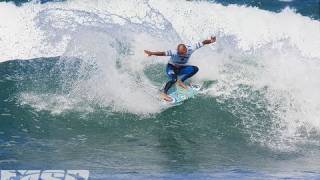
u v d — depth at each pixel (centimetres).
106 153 4328
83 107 4916
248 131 4731
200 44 5084
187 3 6512
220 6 6575
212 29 6222
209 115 4922
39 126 4666
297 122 4847
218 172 4038
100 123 4738
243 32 6222
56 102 4972
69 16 6141
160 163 4184
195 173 3984
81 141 4488
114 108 4919
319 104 5034
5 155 4203
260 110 4991
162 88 5216
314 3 7256
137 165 4138
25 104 4941
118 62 5503
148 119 4834
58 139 4497
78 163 4125
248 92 5216
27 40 5925
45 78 5322
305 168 4119
